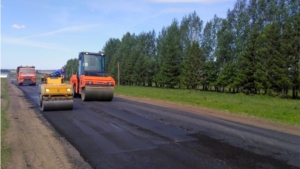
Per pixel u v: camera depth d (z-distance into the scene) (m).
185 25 51.09
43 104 12.33
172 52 47.88
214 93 34.47
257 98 26.67
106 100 17.67
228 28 41.09
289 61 28.05
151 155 6.14
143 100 19.75
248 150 6.69
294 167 5.53
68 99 12.75
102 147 6.74
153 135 8.03
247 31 37.72
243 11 39.19
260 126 10.09
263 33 32.19
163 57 52.78
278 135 8.52
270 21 35.41
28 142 7.15
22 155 6.08
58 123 9.73
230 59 40.59
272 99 25.86
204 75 43.47
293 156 6.27
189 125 9.75
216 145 7.09
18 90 27.44
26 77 38.94
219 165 5.55
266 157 6.16
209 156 6.14
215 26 46.34
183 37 51.22
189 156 6.11
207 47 46.78
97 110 13.21
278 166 5.57
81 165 5.48
